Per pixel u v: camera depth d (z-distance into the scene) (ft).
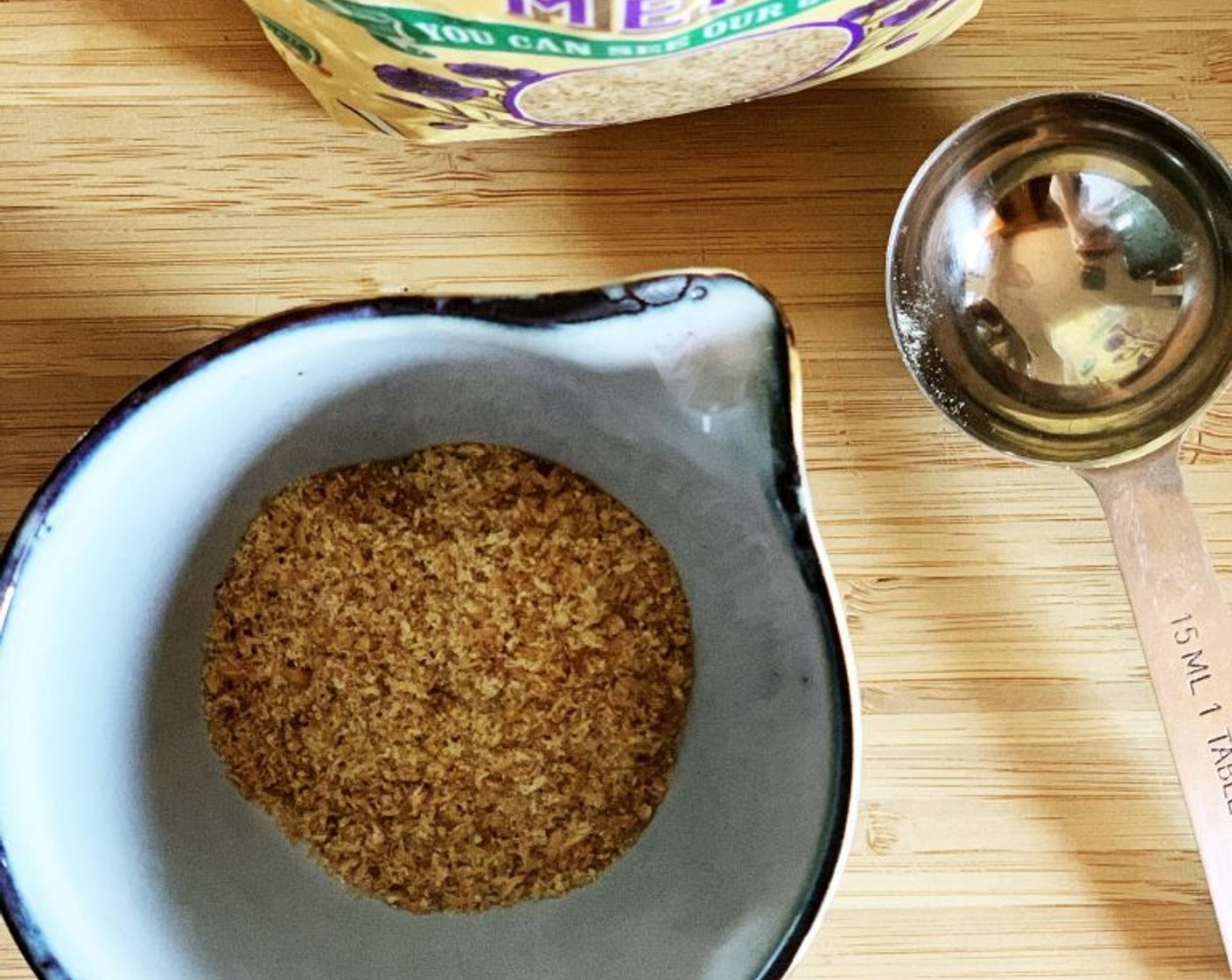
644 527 0.61
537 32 0.48
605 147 0.62
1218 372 0.61
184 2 0.62
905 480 0.62
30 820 0.52
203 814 0.60
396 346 0.52
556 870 0.60
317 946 0.59
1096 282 0.62
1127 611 0.62
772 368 0.49
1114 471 0.60
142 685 0.58
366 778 0.61
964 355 0.63
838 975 0.62
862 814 0.62
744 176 0.62
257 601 0.61
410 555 0.61
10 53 0.62
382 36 0.50
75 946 0.52
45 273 0.62
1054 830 0.62
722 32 0.50
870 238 0.62
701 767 0.60
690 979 0.55
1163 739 0.62
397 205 0.62
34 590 0.51
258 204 0.62
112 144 0.62
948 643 0.62
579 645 0.61
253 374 0.52
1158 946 0.62
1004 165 0.62
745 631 0.56
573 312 0.49
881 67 0.62
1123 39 0.62
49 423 0.62
